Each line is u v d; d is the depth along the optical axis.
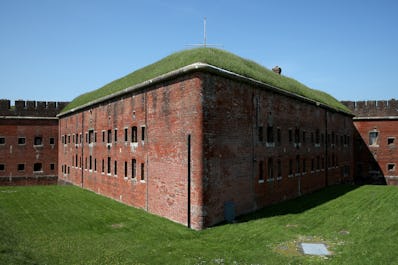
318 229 15.71
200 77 15.98
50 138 39.78
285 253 12.45
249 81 18.77
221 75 16.91
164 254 12.54
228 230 15.43
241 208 18.27
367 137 38.69
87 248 13.39
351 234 14.83
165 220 17.61
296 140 24.94
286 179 23.16
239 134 18.27
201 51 19.23
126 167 22.98
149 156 19.78
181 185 16.80
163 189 18.33
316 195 25.41
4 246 12.80
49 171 39.59
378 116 38.22
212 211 16.19
